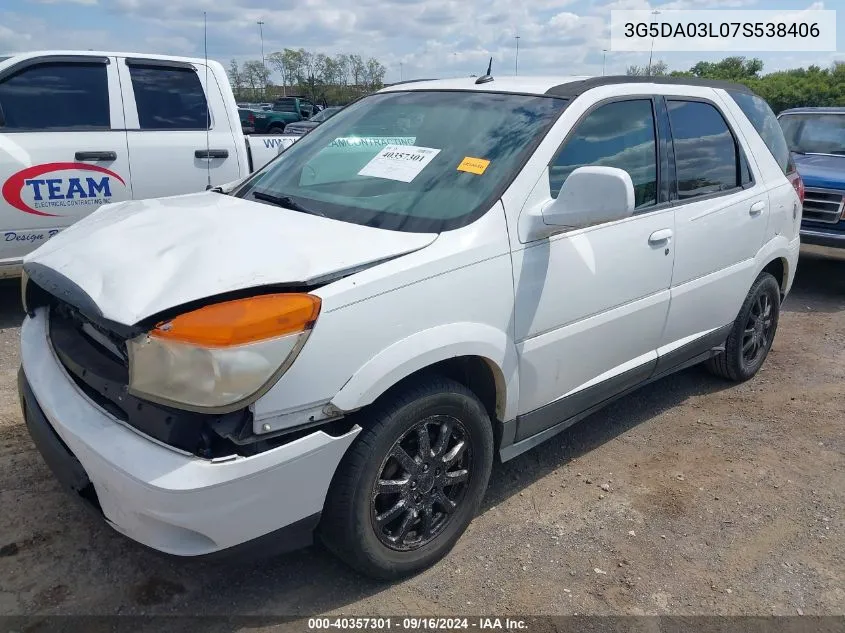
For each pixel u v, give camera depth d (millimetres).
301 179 3371
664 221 3604
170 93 6082
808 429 4254
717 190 4078
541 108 3209
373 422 2492
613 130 3398
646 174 3562
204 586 2709
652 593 2809
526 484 3539
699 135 3984
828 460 3898
